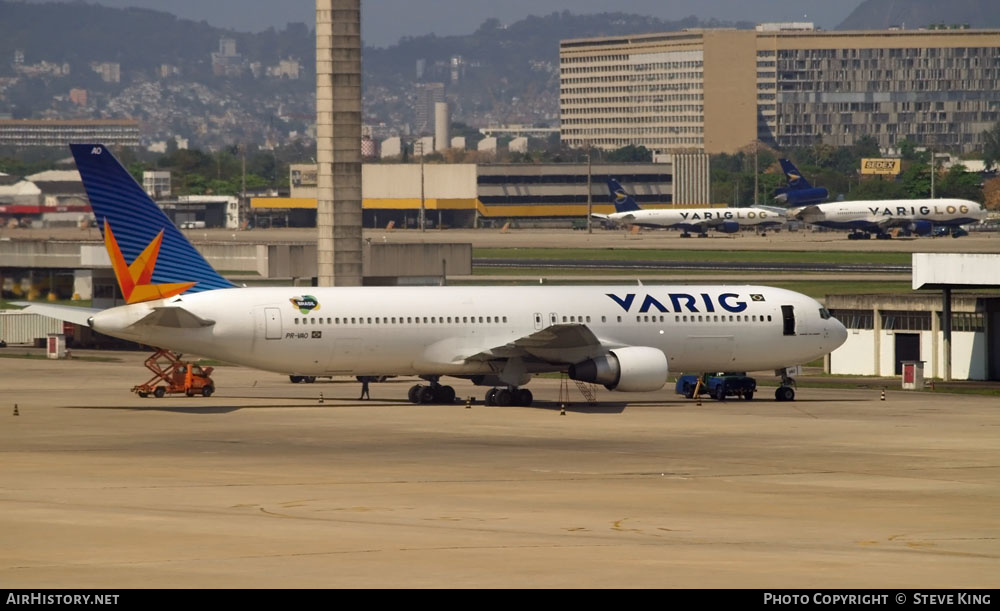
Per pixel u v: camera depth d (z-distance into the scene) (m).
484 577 92.56
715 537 112.31
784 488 143.62
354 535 110.25
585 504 130.88
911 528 118.75
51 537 108.06
